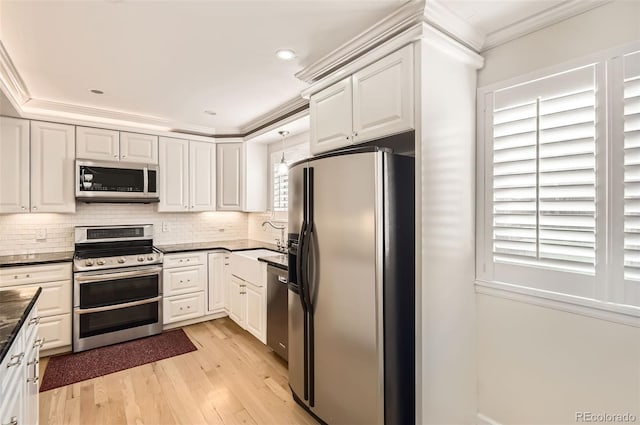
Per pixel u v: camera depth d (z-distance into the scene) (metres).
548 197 1.77
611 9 1.56
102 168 3.47
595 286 1.62
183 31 1.97
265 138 4.10
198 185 4.20
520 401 1.89
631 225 1.51
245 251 3.96
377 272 1.69
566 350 1.72
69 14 1.78
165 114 3.67
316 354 2.05
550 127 1.75
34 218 3.44
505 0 1.64
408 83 1.75
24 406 1.53
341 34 2.00
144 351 3.14
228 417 2.16
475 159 2.05
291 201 2.35
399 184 1.79
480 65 2.02
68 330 3.09
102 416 2.15
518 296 1.89
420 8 1.65
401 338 1.79
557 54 1.74
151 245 4.02
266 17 1.83
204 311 3.95
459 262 1.94
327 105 2.32
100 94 3.01
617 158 1.54
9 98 2.61
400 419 1.79
